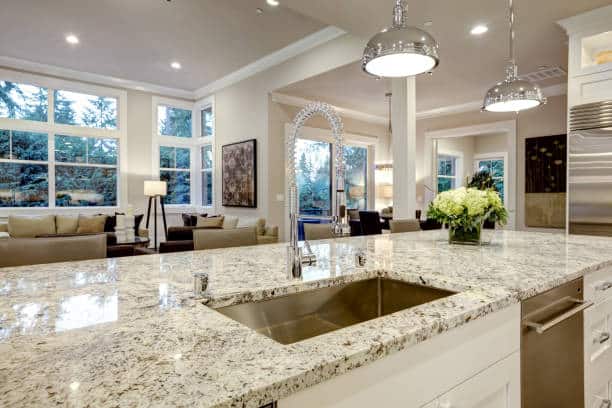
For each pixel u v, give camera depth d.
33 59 5.90
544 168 6.13
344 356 0.62
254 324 1.07
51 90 6.38
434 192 7.72
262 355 0.62
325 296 1.24
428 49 1.74
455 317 0.84
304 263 1.43
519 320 1.08
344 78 5.29
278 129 6.25
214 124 7.37
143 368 0.57
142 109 7.30
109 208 6.90
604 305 1.59
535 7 3.23
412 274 1.29
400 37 1.72
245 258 1.61
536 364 1.16
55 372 0.55
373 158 8.31
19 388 0.50
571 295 1.35
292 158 1.37
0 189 6.01
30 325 0.77
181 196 7.91
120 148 7.04
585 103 3.43
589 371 1.47
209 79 6.98
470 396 0.90
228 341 0.69
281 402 0.55
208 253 1.75
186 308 0.90
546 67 4.99
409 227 3.09
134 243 4.94
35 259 1.57
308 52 5.26
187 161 8.00
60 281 1.18
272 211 6.17
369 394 0.67
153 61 6.00
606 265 1.56
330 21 3.49
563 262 1.52
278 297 1.12
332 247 1.98
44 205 6.37
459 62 4.75
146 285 1.13
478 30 3.73
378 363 0.69
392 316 0.84
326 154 7.17
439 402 0.82
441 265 1.45
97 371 0.56
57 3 4.18
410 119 4.32
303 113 1.41
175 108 7.81
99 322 0.79
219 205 7.29
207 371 0.56
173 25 4.71
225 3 4.15
